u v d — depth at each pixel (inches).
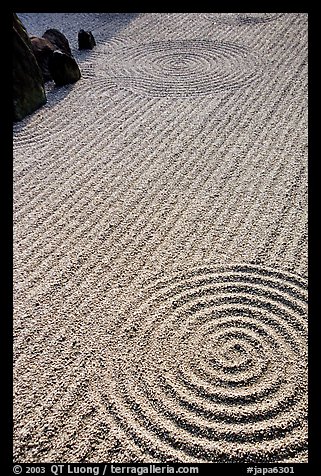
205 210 194.4
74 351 144.1
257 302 156.1
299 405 129.4
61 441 123.5
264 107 260.2
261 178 210.4
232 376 136.7
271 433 124.0
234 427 125.3
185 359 141.5
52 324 152.4
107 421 127.0
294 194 200.4
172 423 126.5
